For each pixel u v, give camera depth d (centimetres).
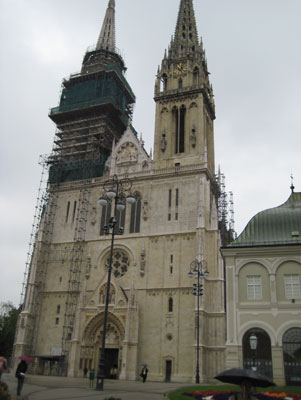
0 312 12500
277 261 5328
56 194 8975
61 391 3681
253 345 4191
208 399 3056
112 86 10319
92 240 8138
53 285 8100
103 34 11794
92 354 7025
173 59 9775
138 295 7244
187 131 8669
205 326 6638
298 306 5069
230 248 5538
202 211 7375
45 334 7731
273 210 6062
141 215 7938
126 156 8794
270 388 3894
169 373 6556
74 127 10262
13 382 4594
